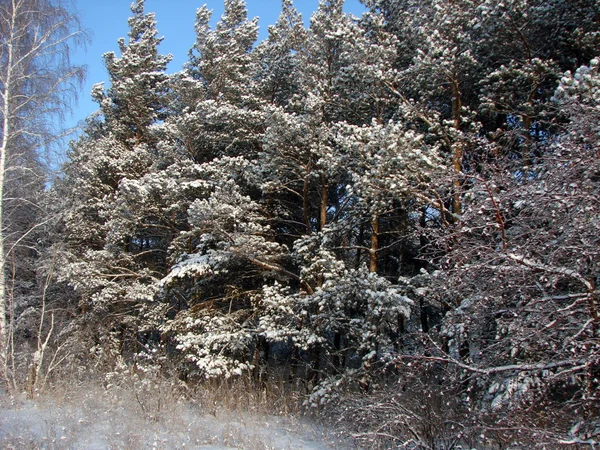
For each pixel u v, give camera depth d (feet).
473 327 21.86
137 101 63.16
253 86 56.85
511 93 34.88
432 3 40.73
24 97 47.88
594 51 34.12
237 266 46.78
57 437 24.52
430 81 38.34
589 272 17.71
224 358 40.37
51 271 47.39
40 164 48.83
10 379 38.68
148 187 45.78
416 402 22.49
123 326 57.26
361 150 32.83
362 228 50.49
